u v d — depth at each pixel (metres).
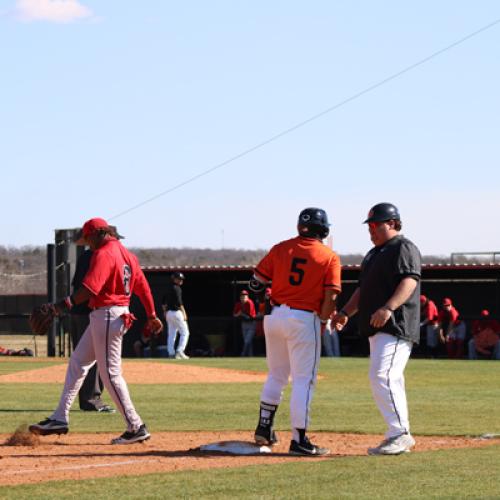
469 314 96.25
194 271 88.25
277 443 25.77
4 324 123.00
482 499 17.80
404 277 23.64
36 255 191.50
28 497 18.08
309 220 24.25
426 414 34.38
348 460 22.67
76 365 26.52
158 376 51.53
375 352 23.81
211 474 20.69
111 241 26.47
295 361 24.06
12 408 36.41
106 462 22.80
